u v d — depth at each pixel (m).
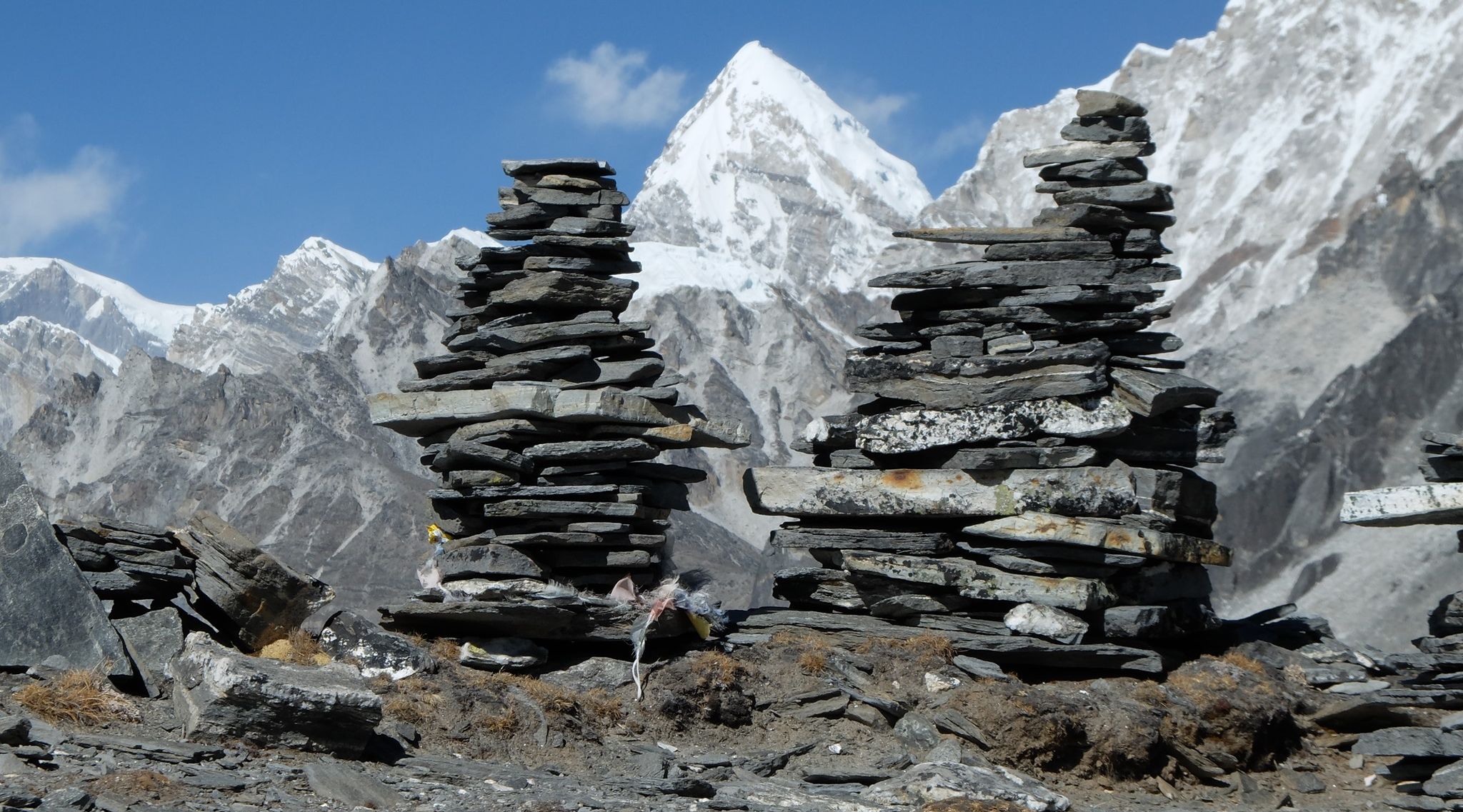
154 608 14.07
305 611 14.26
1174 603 16.69
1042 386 16.14
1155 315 16.70
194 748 11.21
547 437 15.99
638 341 16.55
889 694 15.45
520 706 13.95
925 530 16.83
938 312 16.91
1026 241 16.64
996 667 15.77
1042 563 15.96
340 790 10.91
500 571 15.27
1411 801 14.51
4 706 11.59
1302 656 17.20
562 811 11.35
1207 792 15.09
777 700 15.37
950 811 12.48
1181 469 17.08
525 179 16.84
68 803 9.39
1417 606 114.06
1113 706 15.26
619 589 15.50
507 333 16.22
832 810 12.59
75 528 13.64
